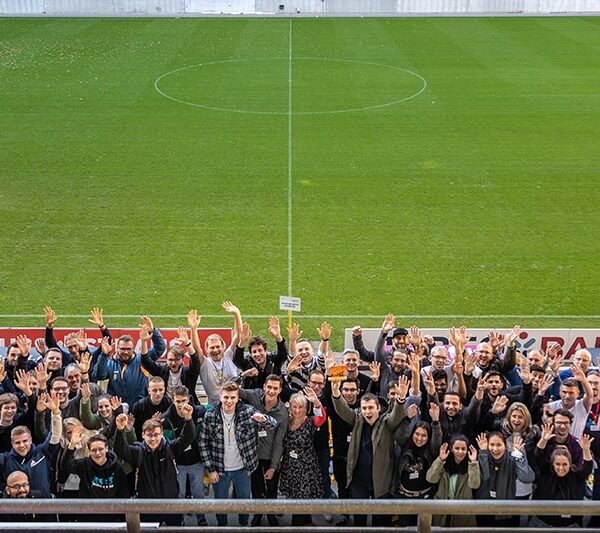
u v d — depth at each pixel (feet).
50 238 57.36
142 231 58.65
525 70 104.99
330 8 144.97
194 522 25.30
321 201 64.49
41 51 114.01
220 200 64.49
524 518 22.99
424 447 23.12
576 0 145.28
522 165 72.54
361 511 12.62
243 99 92.32
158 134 80.59
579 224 60.34
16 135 79.82
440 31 128.88
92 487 21.65
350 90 96.17
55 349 29.94
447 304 49.06
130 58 110.63
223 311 48.01
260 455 24.48
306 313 47.93
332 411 25.39
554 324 46.83
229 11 145.79
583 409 26.73
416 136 80.33
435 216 61.72
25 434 22.43
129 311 47.91
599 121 84.84
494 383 26.32
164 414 25.29
